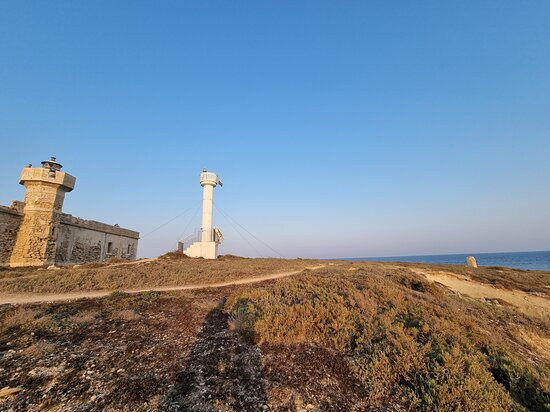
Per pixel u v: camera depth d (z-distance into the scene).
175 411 5.39
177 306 13.25
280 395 5.96
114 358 7.52
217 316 11.61
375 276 19.61
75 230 37.94
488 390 6.05
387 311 10.20
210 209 54.72
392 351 7.20
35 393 5.90
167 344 8.55
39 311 11.70
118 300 14.16
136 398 5.75
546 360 10.30
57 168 34.50
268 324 8.86
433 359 6.84
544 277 35.00
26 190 32.75
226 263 38.09
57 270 25.89
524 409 5.75
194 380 6.45
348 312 9.71
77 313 11.56
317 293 12.22
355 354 7.53
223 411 5.43
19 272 24.70
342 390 6.23
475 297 24.80
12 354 7.65
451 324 9.51
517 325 14.70
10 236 30.19
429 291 18.62
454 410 5.43
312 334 8.61
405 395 5.98
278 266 37.09
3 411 5.33
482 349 8.44
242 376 6.66
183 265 32.88
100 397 5.79
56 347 8.14
